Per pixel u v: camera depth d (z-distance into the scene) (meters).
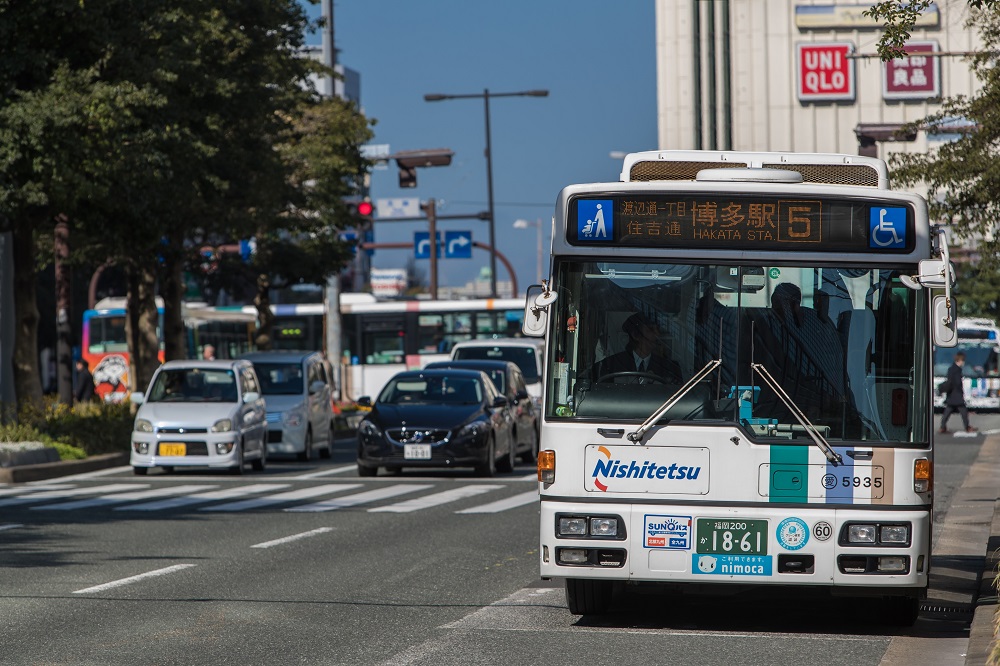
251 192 116.50
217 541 52.44
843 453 33.69
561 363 35.06
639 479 34.22
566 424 34.56
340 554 48.91
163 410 86.88
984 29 65.94
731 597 41.31
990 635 31.09
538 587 41.84
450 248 199.12
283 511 63.81
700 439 34.03
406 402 86.12
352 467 94.56
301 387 103.81
